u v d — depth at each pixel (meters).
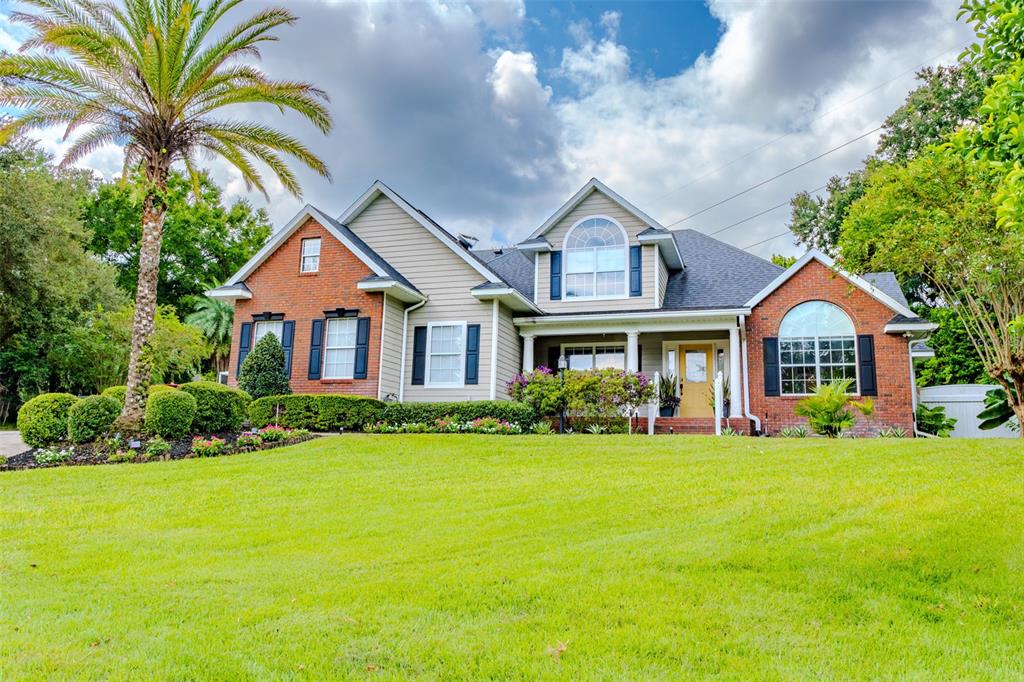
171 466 11.84
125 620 4.98
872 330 17.50
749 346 18.50
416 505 9.00
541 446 13.38
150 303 14.28
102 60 13.85
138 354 14.02
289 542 7.42
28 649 4.42
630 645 4.53
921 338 18.22
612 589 5.55
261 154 16.02
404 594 5.54
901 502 8.02
